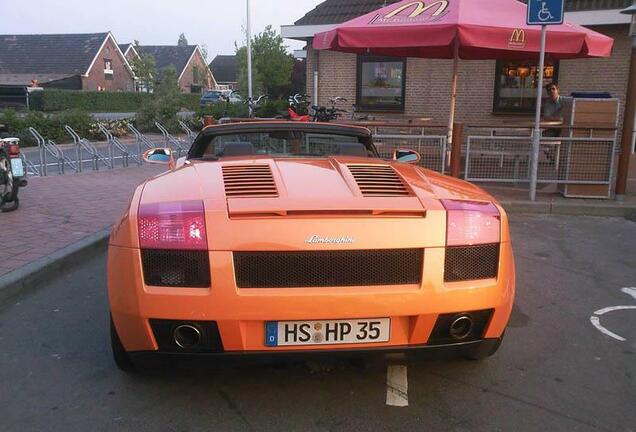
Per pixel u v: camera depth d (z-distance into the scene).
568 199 8.73
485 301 2.88
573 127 8.54
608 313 4.53
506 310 3.00
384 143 9.03
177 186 3.10
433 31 8.31
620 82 14.43
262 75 35.19
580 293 5.00
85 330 4.07
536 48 8.36
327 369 3.47
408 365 3.54
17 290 4.73
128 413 3.00
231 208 2.77
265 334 2.74
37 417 2.96
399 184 3.22
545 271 5.64
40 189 9.72
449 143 9.36
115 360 3.29
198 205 2.80
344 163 3.59
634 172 11.95
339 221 2.77
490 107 15.62
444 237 2.84
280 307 2.69
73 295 4.80
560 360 3.68
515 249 6.45
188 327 2.71
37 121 21.17
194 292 2.68
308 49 17.59
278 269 2.72
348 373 3.43
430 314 2.80
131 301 2.74
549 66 14.93
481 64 15.49
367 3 17.17
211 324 2.70
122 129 23.83
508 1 9.27
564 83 14.88
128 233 2.79
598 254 6.28
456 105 15.94
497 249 2.97
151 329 2.75
